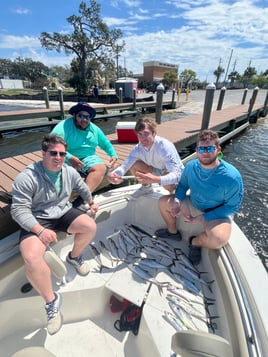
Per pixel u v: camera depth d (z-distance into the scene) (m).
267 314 1.07
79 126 2.40
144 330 1.44
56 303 1.37
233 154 6.43
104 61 26.25
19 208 1.41
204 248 1.84
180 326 1.41
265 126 10.25
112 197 2.27
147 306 1.54
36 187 1.48
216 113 9.79
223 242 1.56
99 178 2.36
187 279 1.74
